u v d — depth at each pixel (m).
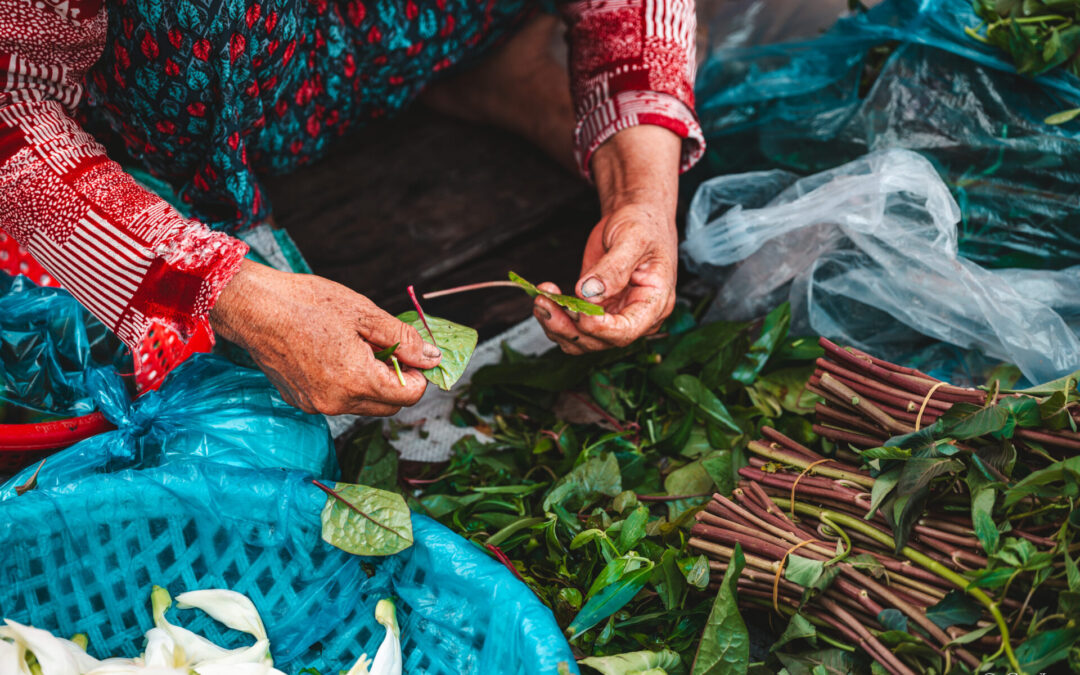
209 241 0.99
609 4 1.38
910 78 1.52
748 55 1.76
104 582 1.08
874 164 1.44
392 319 1.02
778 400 1.41
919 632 0.95
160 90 1.18
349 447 1.35
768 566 1.04
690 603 1.15
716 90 1.77
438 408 1.56
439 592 1.04
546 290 1.13
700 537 1.11
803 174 1.62
